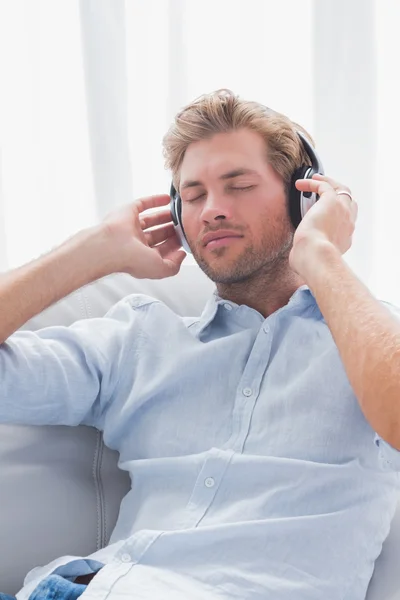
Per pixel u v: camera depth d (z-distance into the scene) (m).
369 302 0.91
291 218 1.19
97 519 1.20
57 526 1.17
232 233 1.15
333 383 1.08
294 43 1.92
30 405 1.15
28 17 1.87
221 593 0.96
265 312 1.22
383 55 1.93
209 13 1.90
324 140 1.90
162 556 1.00
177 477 1.10
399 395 0.81
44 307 1.12
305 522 1.00
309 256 1.01
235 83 1.92
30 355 1.15
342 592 0.99
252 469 1.05
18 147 1.90
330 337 1.12
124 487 1.24
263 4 1.89
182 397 1.16
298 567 0.99
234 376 1.15
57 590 0.97
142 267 1.23
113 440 1.22
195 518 1.05
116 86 1.87
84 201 1.92
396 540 1.10
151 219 1.30
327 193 1.11
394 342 0.84
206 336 1.23
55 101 1.89
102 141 1.87
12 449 1.19
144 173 1.92
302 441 1.06
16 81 1.89
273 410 1.09
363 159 1.91
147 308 1.26
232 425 1.11
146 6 1.88
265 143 1.17
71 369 1.18
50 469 1.20
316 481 1.03
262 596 0.97
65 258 1.15
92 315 1.37
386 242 1.95
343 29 1.88
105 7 1.84
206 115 1.17
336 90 1.89
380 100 1.93
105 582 0.96
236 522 1.01
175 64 1.88
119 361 1.22
